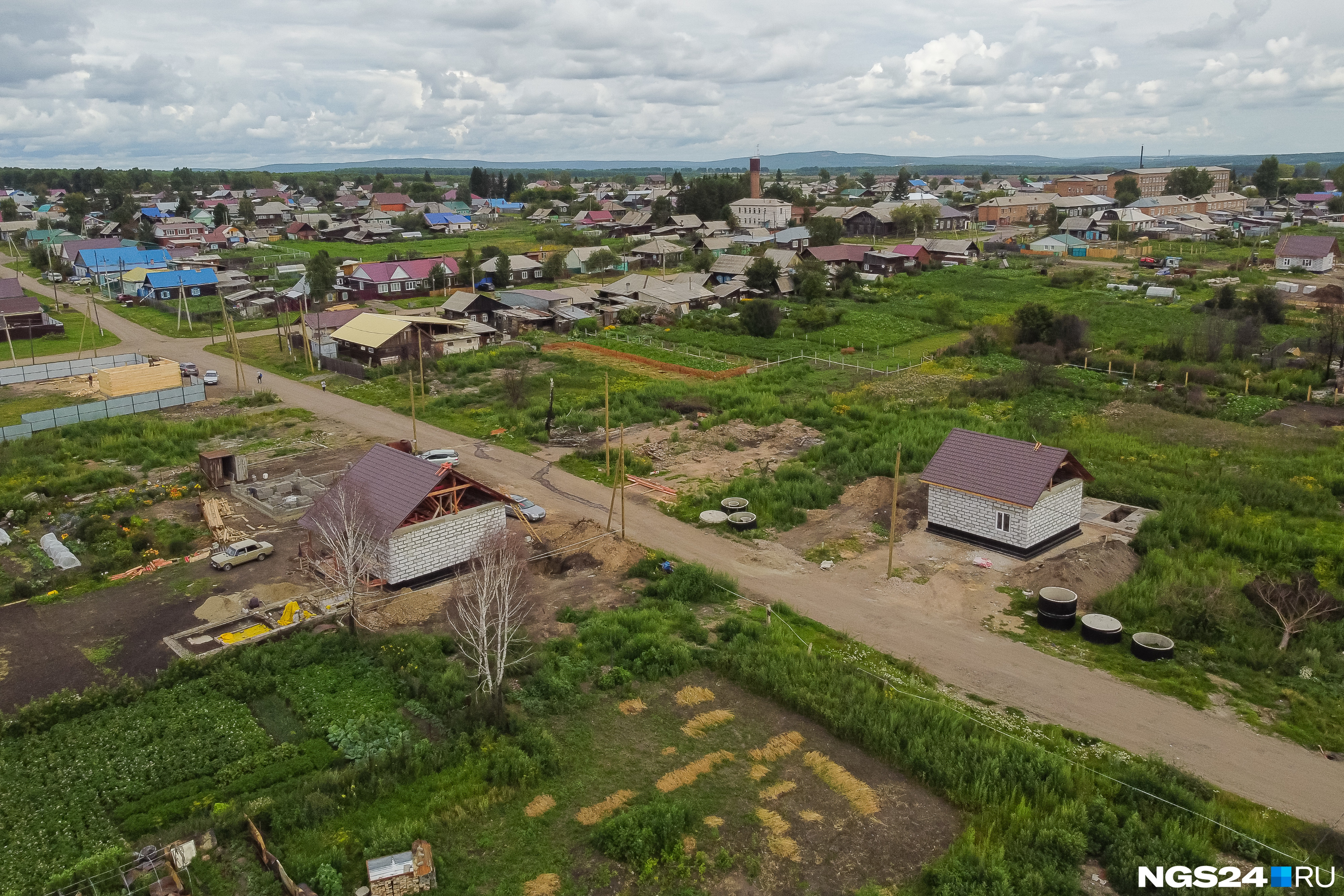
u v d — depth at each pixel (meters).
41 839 23.16
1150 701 29.59
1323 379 71.44
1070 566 38.09
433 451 55.03
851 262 137.62
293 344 90.31
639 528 44.97
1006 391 69.62
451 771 25.77
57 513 46.44
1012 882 21.20
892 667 31.72
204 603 36.88
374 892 20.84
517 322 98.25
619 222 188.00
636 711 28.94
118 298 119.56
